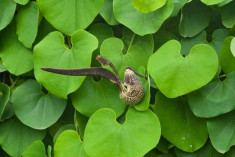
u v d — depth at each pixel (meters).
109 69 1.33
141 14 1.33
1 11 1.37
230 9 1.34
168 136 1.34
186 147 1.34
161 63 1.30
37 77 1.33
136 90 1.30
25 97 1.37
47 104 1.36
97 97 1.34
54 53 1.33
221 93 1.31
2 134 1.39
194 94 1.32
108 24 1.37
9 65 1.38
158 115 1.33
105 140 1.31
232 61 1.32
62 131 1.37
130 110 1.32
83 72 1.30
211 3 1.31
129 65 1.33
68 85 1.32
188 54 1.33
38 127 1.35
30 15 1.37
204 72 1.29
